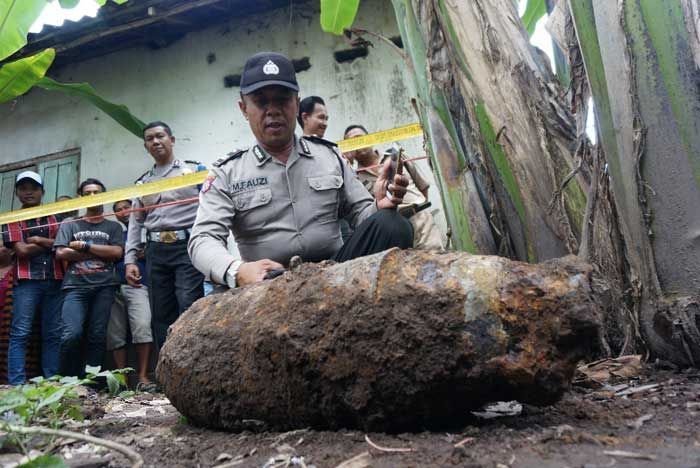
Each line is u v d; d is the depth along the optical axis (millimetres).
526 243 2207
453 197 2336
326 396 1342
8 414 1572
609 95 1958
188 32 6441
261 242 2211
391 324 1254
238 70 6238
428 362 1216
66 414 2023
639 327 1951
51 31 6168
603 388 1697
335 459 1180
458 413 1309
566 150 2176
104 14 5969
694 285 1820
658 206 1871
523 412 1420
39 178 4906
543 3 3367
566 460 1039
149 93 6520
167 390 1703
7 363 4844
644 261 1911
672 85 1846
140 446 1507
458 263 1275
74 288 4324
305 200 2230
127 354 5289
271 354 1407
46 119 6871
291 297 1417
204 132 6285
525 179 2186
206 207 2166
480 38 2230
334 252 2264
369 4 5809
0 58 3350
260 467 1187
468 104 2256
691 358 1819
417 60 2398
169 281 3992
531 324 1192
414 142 5355
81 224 4543
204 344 1584
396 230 1954
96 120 6668
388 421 1300
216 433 1573
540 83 2201
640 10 1889
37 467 1172
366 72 5766
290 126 2207
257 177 2211
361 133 4004
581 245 2066
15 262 4594
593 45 1983
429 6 2312
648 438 1151
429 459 1107
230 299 1634
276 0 6027
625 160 1929
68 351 4234
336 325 1314
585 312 1178
